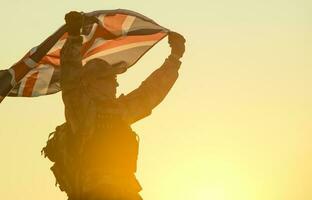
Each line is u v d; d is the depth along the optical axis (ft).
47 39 59.77
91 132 58.13
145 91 63.57
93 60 60.49
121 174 58.29
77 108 57.67
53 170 60.34
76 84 57.36
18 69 59.93
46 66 64.64
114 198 57.06
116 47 67.26
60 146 59.67
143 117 62.64
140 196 58.85
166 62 66.95
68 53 57.52
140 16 66.85
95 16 65.10
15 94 65.00
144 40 67.56
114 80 60.59
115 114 59.26
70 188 59.11
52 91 65.62
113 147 58.44
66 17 57.82
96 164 57.98
